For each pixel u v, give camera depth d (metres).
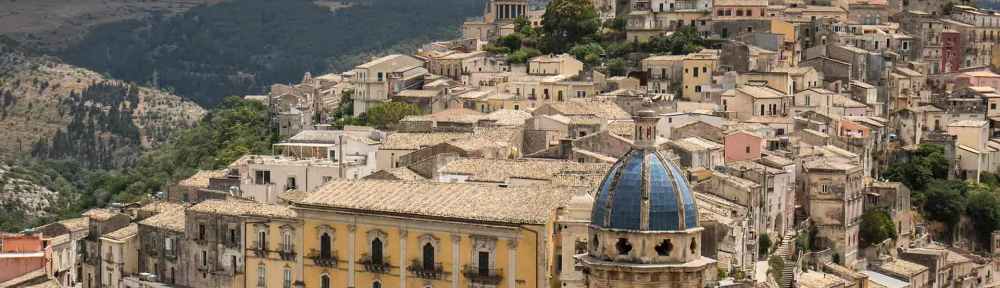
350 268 177.25
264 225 188.25
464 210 169.00
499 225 164.50
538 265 162.75
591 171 198.00
